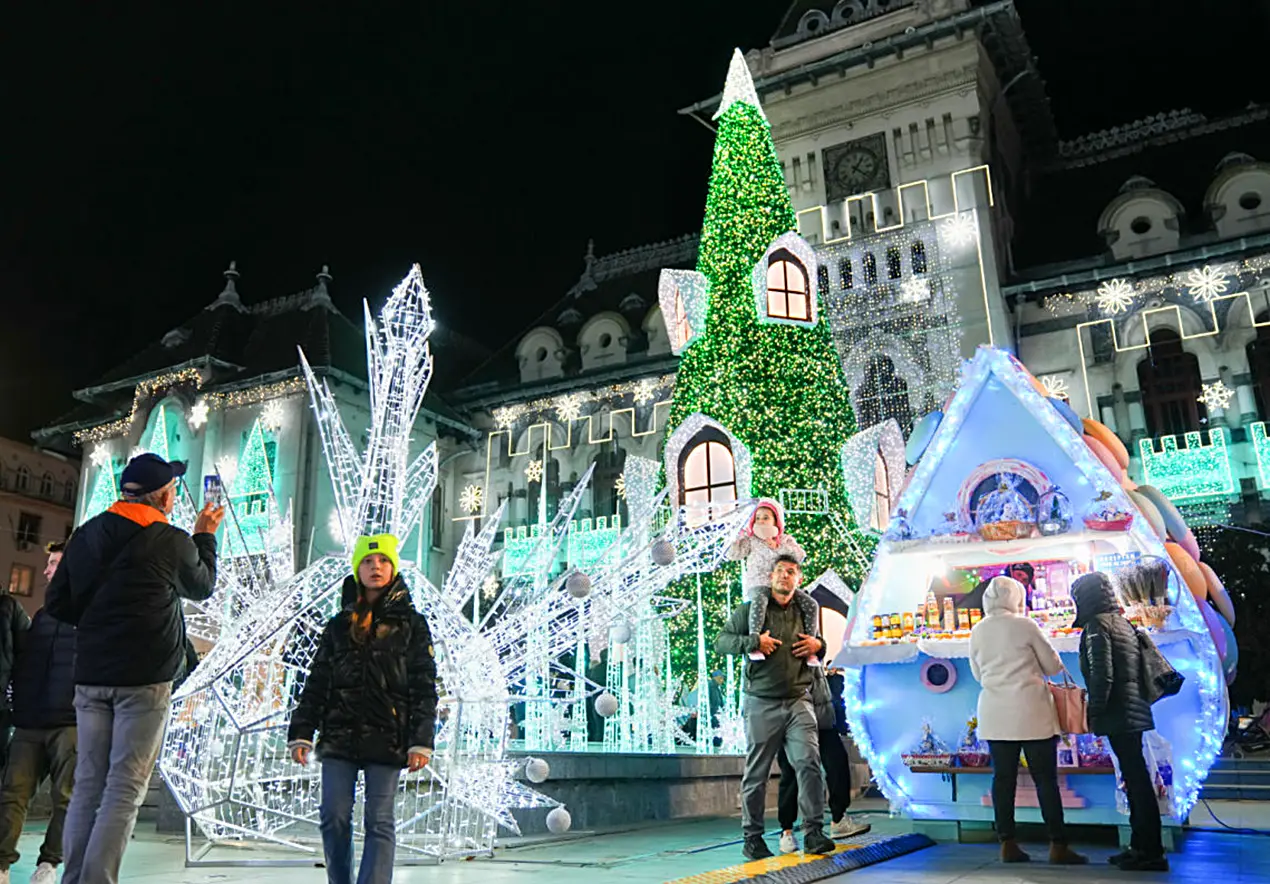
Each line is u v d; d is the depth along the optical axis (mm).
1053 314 30359
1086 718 6590
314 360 33969
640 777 10062
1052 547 7852
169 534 4852
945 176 30500
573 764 8992
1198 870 6141
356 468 8242
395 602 4766
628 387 36594
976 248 29609
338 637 4695
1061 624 7543
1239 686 21688
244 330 38375
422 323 8141
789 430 19672
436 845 7281
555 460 37500
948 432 8320
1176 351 28844
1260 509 26609
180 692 7070
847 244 31438
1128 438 28578
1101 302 29703
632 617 11195
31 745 5977
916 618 7910
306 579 7531
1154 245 29625
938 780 7906
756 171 21562
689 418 20297
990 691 6719
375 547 4824
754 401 19922
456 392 40094
